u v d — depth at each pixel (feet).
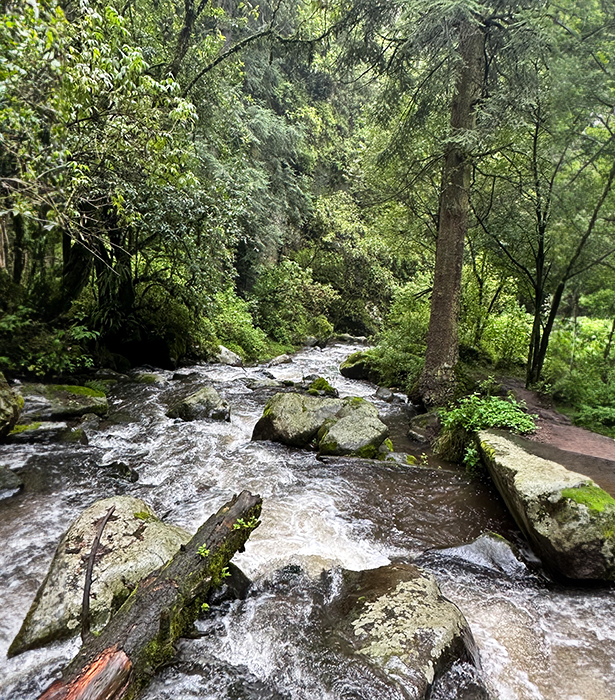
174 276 34.06
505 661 8.55
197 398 23.09
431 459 19.25
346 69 28.84
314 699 7.17
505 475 13.00
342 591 9.94
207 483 15.80
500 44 22.41
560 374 23.08
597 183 20.36
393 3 22.98
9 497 13.28
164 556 9.67
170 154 17.53
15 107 13.61
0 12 10.78
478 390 24.62
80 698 6.00
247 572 10.75
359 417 19.94
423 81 24.76
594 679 8.17
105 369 29.48
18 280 26.58
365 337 69.67
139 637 7.12
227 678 7.60
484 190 29.30
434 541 12.98
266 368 41.91
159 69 28.63
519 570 11.48
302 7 41.70
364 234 70.18
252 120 53.93
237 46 31.73
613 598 10.36
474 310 33.63
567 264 22.09
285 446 19.69
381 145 35.70
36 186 13.76
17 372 22.43
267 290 58.95
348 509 14.48
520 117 21.48
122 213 20.57
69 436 17.85
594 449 15.62
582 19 18.85
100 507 10.93
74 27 13.02
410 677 7.06
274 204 56.65
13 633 8.39
